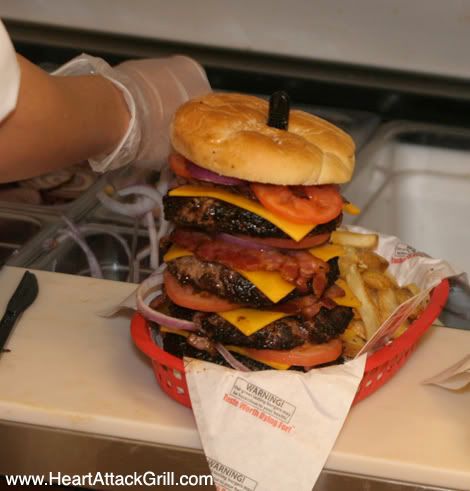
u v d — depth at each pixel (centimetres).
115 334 116
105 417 97
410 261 120
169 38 212
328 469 93
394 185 180
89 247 152
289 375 91
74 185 174
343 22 201
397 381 107
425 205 181
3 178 100
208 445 89
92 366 108
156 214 155
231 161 88
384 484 93
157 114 125
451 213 179
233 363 96
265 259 94
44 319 118
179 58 140
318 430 90
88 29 215
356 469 93
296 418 90
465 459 93
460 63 198
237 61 206
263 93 200
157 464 98
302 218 90
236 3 204
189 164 95
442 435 97
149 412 99
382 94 193
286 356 96
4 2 216
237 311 96
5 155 95
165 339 101
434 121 189
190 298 96
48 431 99
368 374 99
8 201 167
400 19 197
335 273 99
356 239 111
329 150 94
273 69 202
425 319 104
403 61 201
